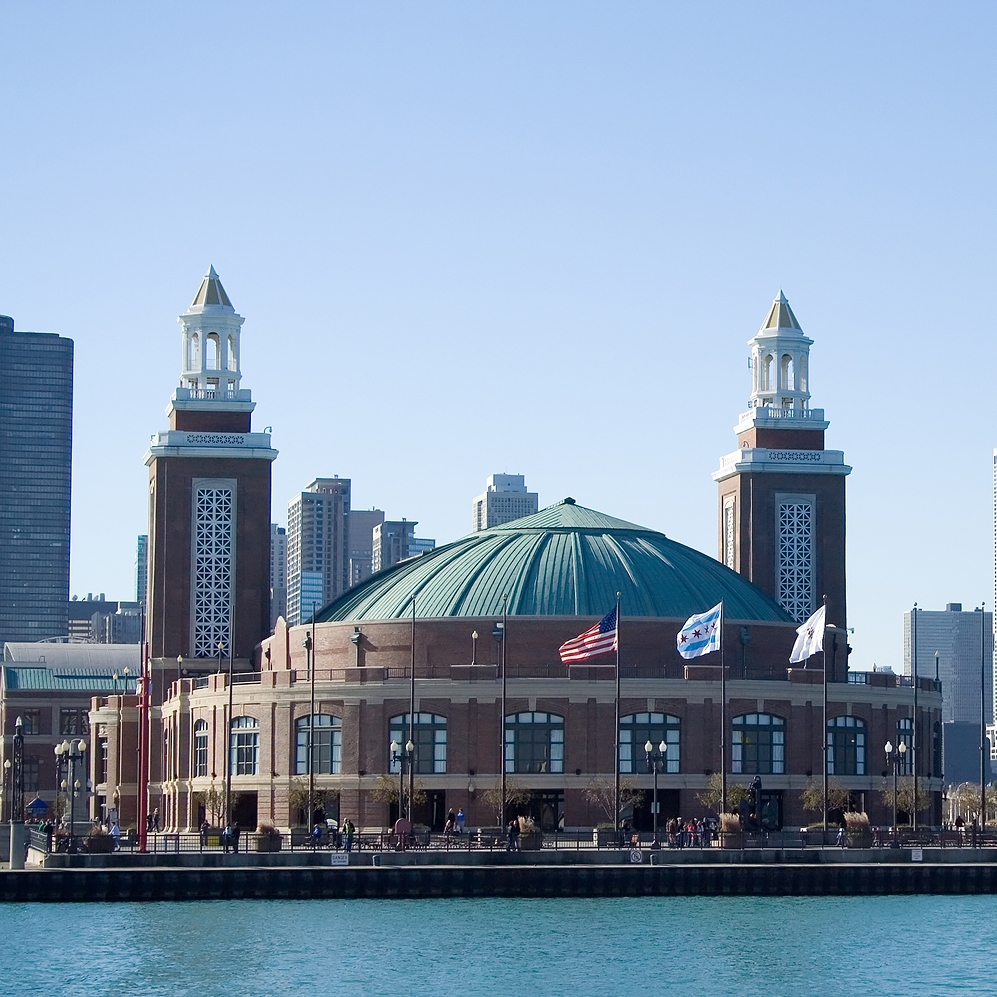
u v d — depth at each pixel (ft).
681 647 599.98
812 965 427.33
